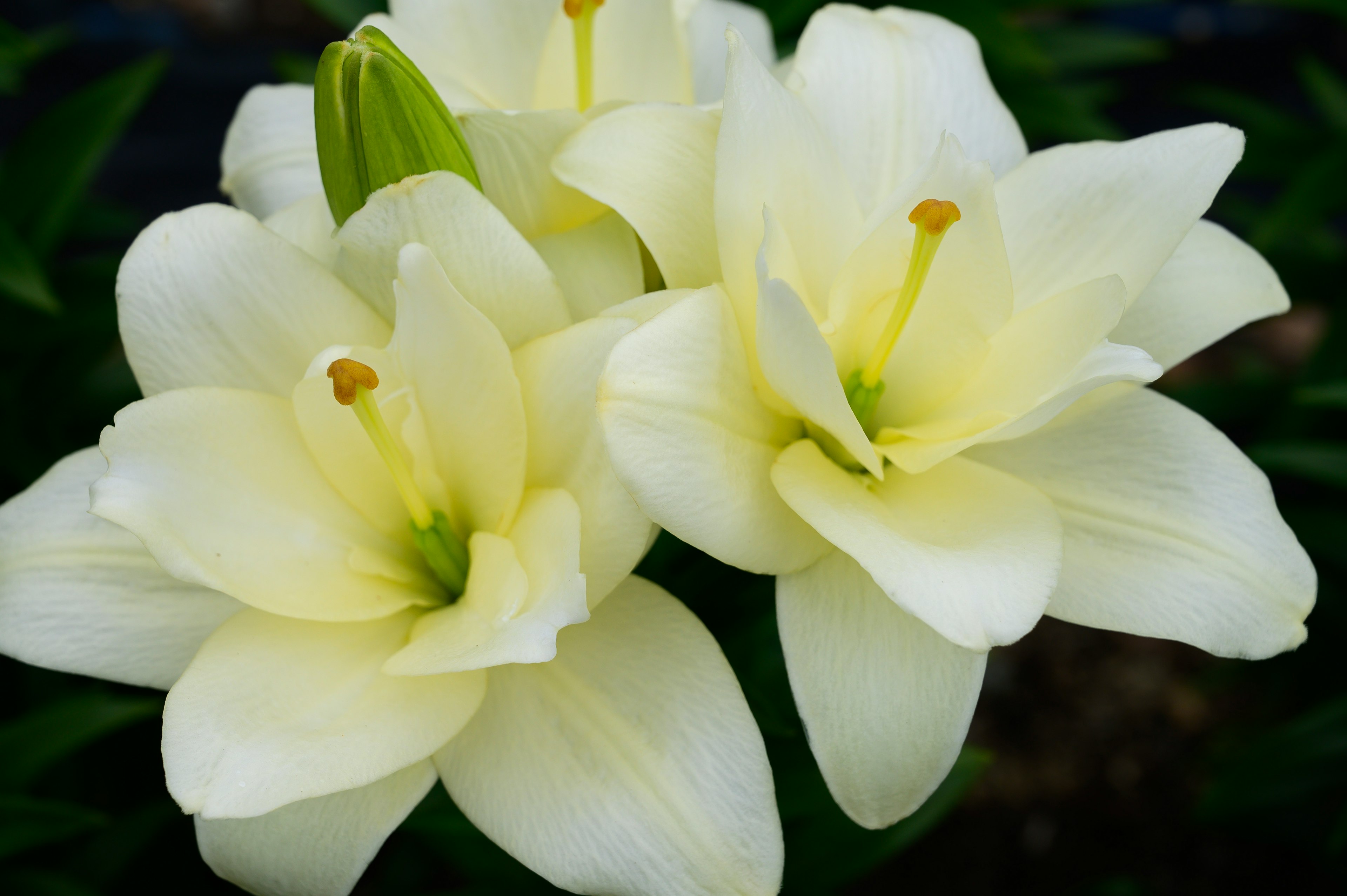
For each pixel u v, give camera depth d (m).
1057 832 1.02
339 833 0.51
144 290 0.53
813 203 0.53
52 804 0.63
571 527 0.50
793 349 0.49
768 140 0.52
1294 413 0.91
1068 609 0.52
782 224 0.53
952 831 1.02
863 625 0.51
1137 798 1.04
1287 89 1.49
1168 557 0.52
